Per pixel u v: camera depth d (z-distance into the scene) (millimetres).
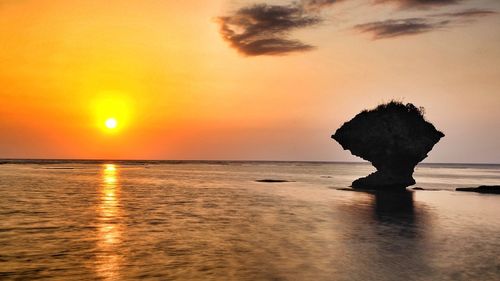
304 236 23031
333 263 17047
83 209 34281
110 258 17609
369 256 18266
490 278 15180
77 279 14656
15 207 34750
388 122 59281
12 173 103125
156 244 20609
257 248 19812
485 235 23734
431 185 77688
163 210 34781
